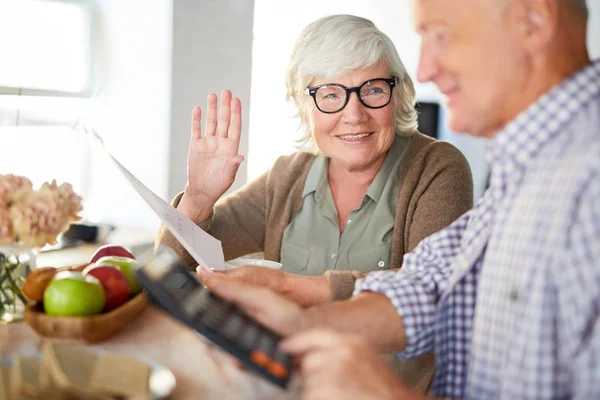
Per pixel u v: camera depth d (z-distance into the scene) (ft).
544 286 2.79
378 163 6.09
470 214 3.97
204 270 4.32
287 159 6.54
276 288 4.60
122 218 10.12
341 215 6.16
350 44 5.69
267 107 12.84
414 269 4.03
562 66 3.08
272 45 12.82
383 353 3.72
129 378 2.99
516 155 3.12
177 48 9.73
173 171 9.97
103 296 3.88
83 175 10.02
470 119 3.23
